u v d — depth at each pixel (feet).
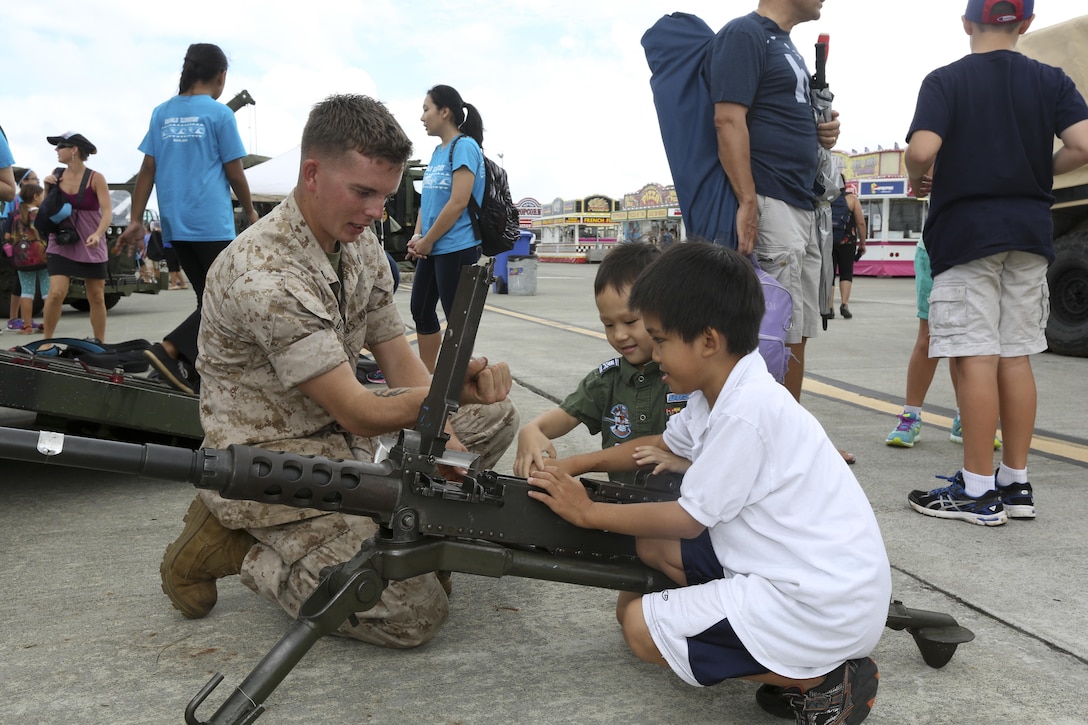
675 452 6.56
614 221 139.64
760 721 5.96
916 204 72.49
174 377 12.26
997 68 9.89
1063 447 13.71
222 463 4.81
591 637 7.23
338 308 6.96
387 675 6.51
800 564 5.28
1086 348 23.04
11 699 6.09
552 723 5.89
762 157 10.82
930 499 10.41
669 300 5.40
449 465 5.42
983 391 10.02
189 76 14.37
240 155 14.69
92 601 7.73
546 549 5.93
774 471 5.31
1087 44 20.77
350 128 6.12
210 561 7.09
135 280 36.55
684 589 5.63
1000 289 10.14
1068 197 22.79
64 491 11.13
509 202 15.96
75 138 20.76
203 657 6.72
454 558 5.50
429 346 16.70
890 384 19.31
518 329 29.43
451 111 15.46
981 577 8.46
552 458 6.93
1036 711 6.08
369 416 6.31
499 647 7.02
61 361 10.99
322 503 5.09
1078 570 8.66
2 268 31.09
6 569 8.48
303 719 5.88
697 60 11.07
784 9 11.00
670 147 11.22
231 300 6.37
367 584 5.24
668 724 5.90
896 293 50.96
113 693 6.18
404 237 28.14
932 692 6.33
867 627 5.31
